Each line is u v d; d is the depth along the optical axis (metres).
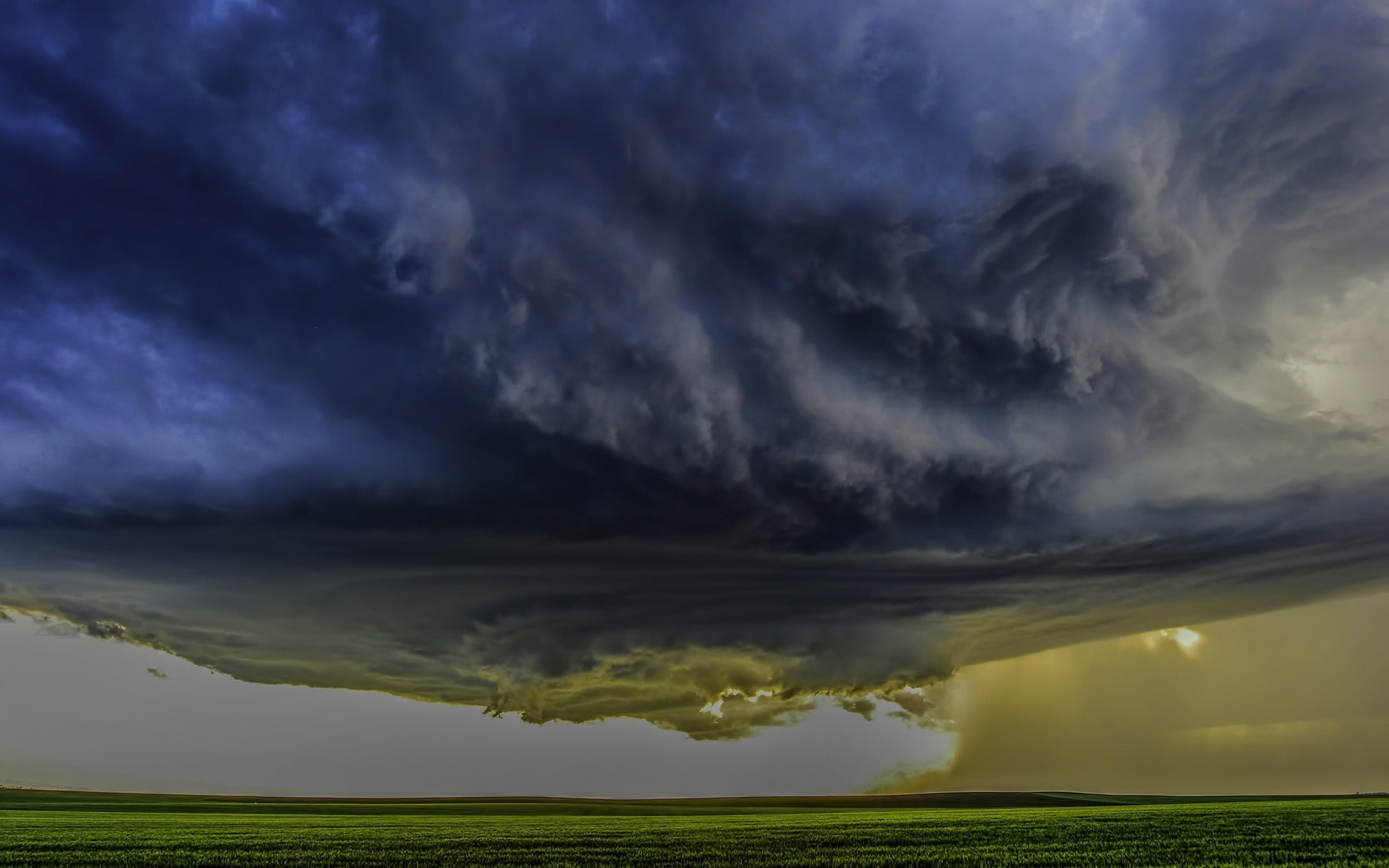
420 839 43.75
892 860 33.44
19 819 59.81
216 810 80.62
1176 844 36.31
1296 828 40.62
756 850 37.38
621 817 66.00
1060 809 64.06
